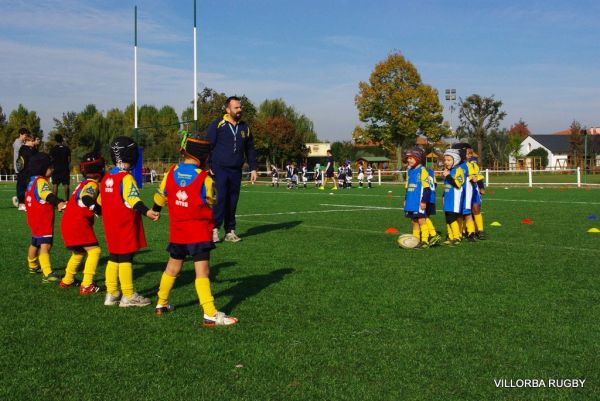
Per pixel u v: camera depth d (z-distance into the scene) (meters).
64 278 6.59
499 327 4.77
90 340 4.55
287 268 7.44
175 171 5.11
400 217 14.41
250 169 11.09
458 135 65.62
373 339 4.48
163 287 5.30
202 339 4.54
